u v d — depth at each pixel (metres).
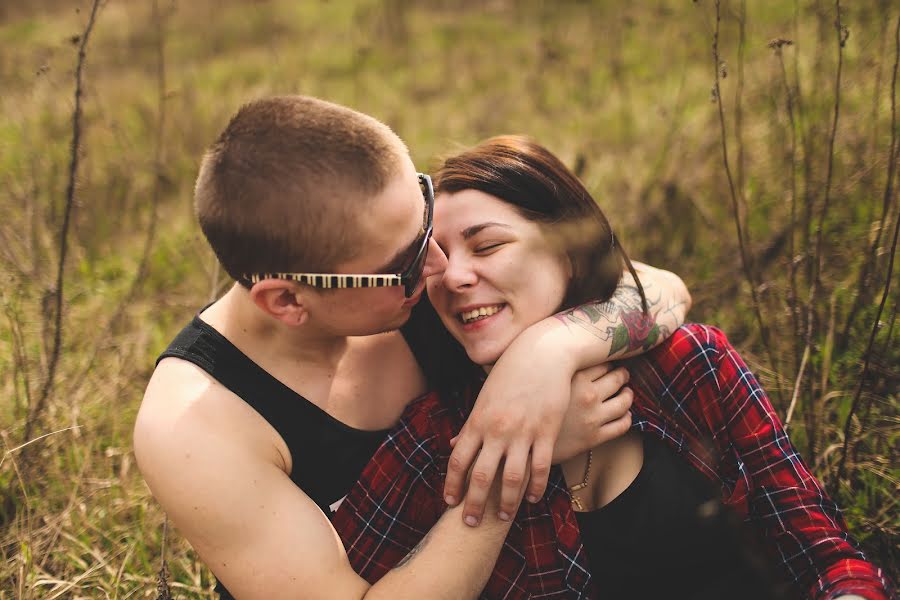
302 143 1.35
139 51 5.86
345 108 1.43
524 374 1.43
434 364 1.68
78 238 3.31
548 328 1.50
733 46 4.05
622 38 4.83
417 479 1.55
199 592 1.93
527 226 1.55
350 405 1.56
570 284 1.59
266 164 1.35
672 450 1.56
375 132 1.41
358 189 1.36
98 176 3.82
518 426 1.40
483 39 5.71
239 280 1.47
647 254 2.97
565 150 3.79
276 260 1.39
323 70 5.36
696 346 1.60
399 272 1.45
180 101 4.64
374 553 1.55
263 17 6.52
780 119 3.01
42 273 2.97
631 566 1.53
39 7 7.01
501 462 1.44
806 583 1.51
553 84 4.68
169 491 1.36
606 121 4.05
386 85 5.03
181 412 1.39
